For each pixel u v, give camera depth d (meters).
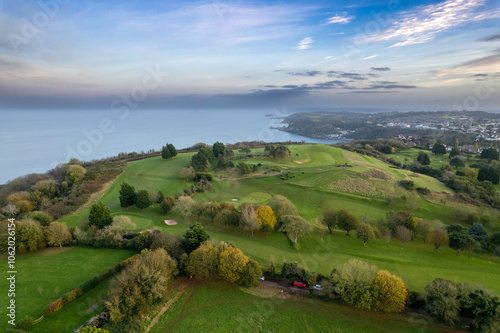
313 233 72.44
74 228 64.56
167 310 43.91
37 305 42.44
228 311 43.72
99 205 67.75
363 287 43.38
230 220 72.00
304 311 43.88
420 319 41.88
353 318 42.59
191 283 50.50
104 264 53.91
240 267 48.22
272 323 41.53
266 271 52.22
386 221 78.06
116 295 40.97
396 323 41.50
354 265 46.78
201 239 57.75
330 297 45.78
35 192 96.56
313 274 48.50
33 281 48.34
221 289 48.91
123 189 87.38
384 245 65.88
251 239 68.25
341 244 65.69
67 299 43.09
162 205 84.19
